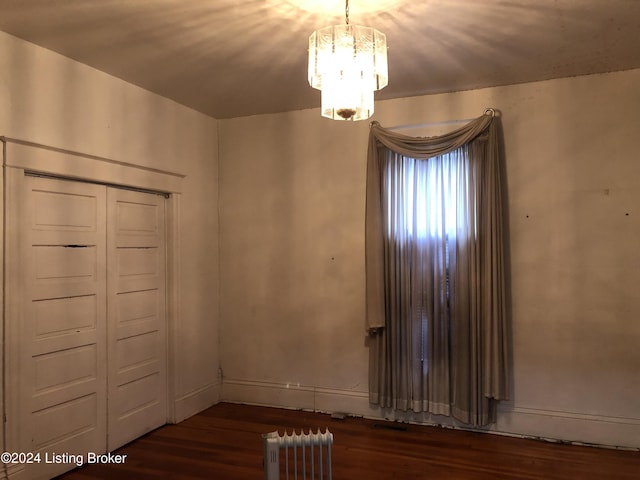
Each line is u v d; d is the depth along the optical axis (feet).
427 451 11.21
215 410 14.34
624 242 11.42
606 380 11.47
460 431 12.45
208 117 15.01
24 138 9.36
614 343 11.44
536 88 12.14
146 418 12.51
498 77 11.86
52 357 10.05
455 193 12.54
